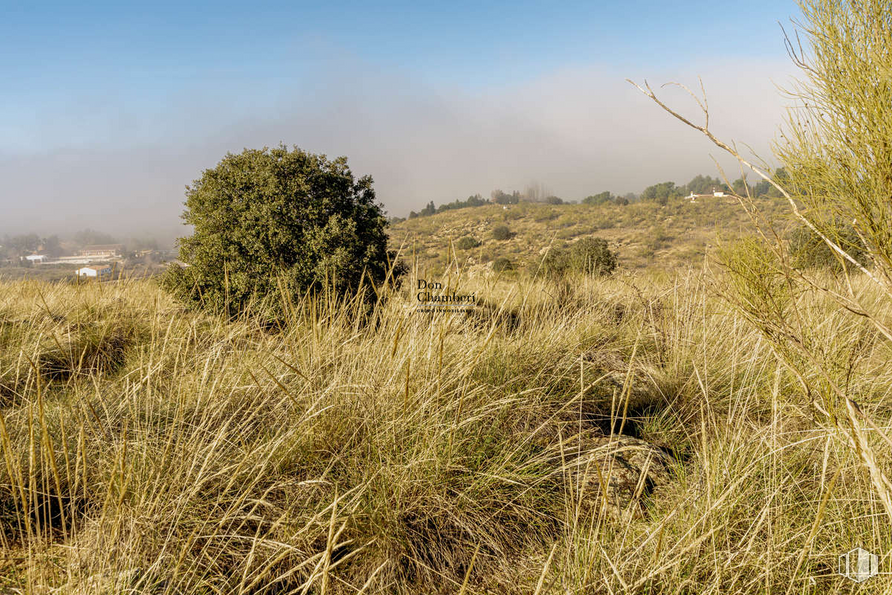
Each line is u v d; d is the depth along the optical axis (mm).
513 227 63406
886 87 1371
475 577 1989
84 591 1576
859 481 2008
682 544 1820
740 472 2162
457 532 2213
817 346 2434
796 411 2627
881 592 1576
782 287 2055
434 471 2375
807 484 2246
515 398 2875
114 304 4805
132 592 1646
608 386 3590
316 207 5316
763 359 3367
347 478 2371
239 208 5320
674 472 2592
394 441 2473
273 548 1906
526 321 4414
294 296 4844
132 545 1796
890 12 1382
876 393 2926
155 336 3037
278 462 2324
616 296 5492
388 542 2039
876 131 1341
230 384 2873
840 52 1441
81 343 4129
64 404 2836
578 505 1909
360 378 2920
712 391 3387
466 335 3383
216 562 1929
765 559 1742
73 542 1868
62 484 2287
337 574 1939
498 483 2404
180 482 2168
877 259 1395
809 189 1593
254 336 4066
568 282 5801
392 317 3346
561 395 3385
